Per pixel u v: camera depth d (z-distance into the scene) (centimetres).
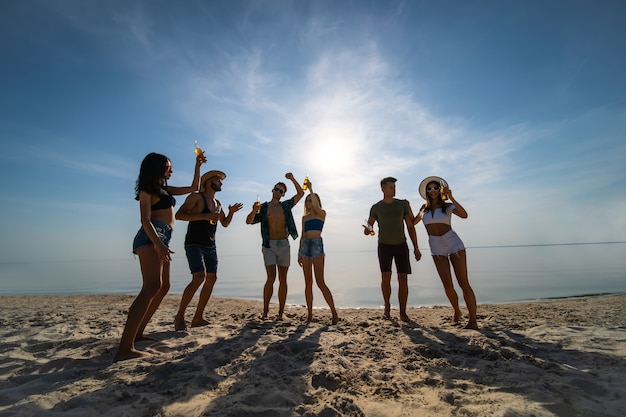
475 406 214
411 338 400
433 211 516
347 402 221
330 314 629
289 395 233
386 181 567
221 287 1619
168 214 356
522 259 3819
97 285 1958
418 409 216
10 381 285
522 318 549
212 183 506
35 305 802
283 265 564
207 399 233
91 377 278
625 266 2245
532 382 253
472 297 466
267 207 572
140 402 226
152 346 371
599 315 559
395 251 558
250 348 354
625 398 231
